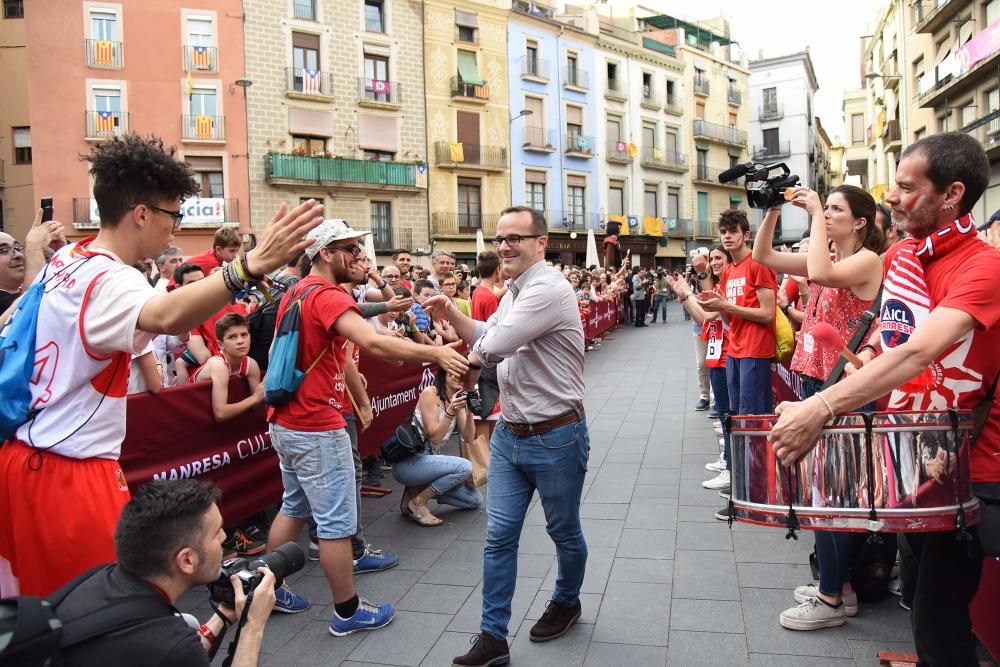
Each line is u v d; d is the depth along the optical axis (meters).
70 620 1.62
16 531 2.16
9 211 27.75
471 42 31.56
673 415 8.45
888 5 31.34
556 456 3.10
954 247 2.14
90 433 2.20
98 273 2.14
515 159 33.41
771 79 50.50
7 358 2.17
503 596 3.09
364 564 4.19
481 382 5.71
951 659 2.13
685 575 3.95
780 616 3.35
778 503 2.04
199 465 4.23
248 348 4.55
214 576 1.92
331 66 27.52
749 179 3.93
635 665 3.06
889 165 32.50
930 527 1.93
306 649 3.31
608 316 19.95
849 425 1.94
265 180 26.22
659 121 41.00
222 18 25.34
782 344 5.03
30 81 23.50
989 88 22.22
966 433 2.00
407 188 29.30
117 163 2.20
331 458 3.38
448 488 4.95
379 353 3.11
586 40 36.56
